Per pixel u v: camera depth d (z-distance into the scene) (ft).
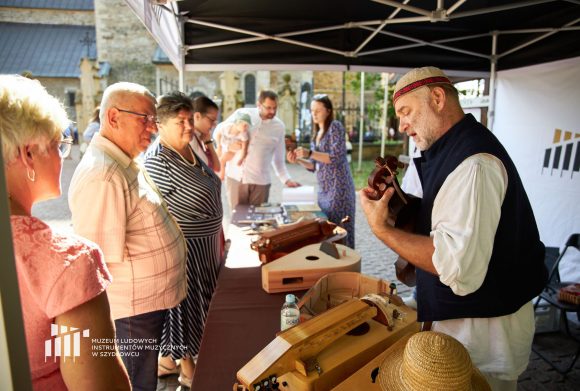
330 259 6.07
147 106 5.23
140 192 5.15
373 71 13.09
